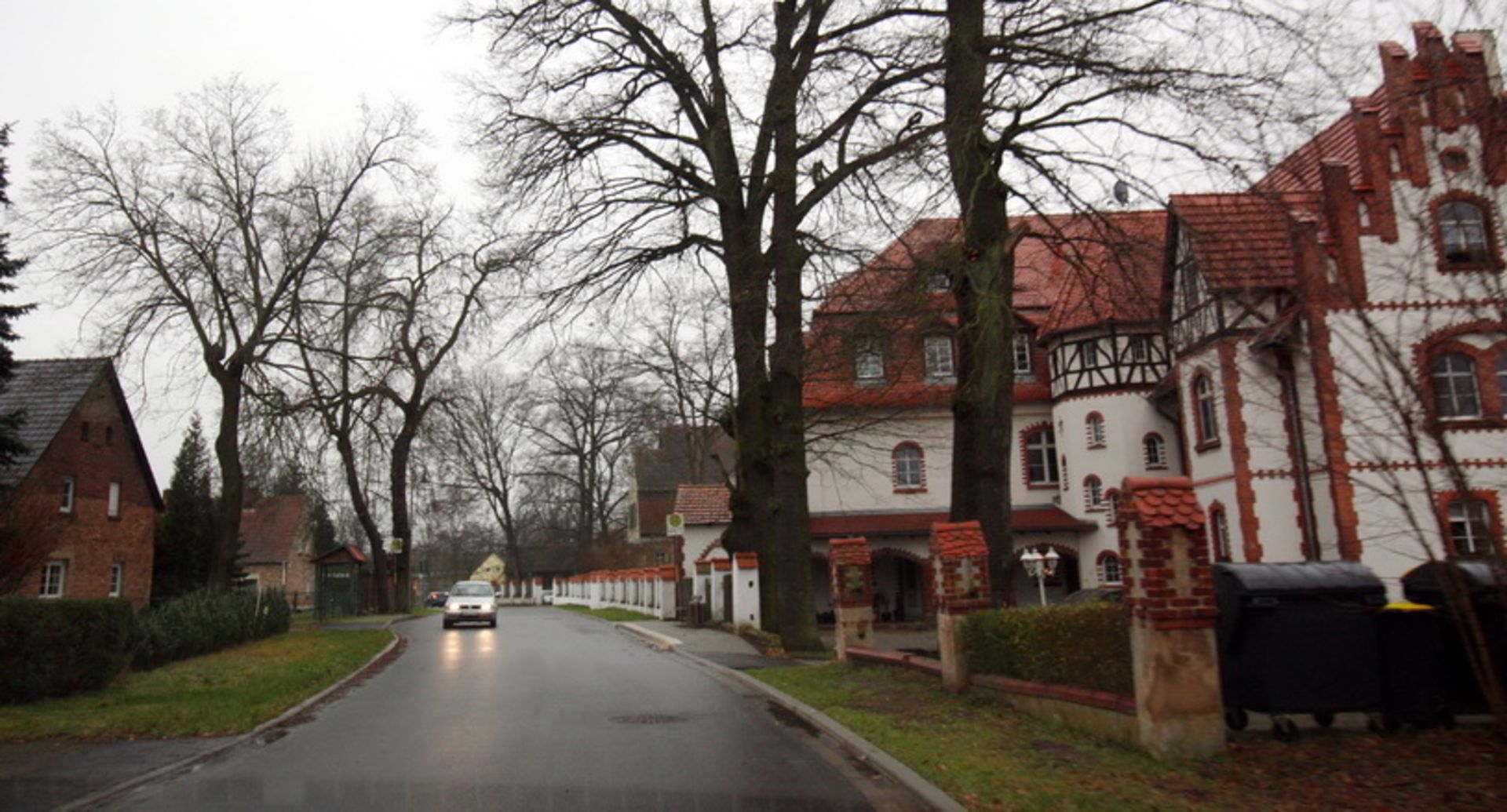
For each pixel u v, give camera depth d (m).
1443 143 7.36
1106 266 15.04
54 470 33.19
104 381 35.97
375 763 9.81
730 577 29.59
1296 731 9.13
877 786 8.58
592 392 55.31
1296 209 8.30
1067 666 10.26
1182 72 12.94
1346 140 20.77
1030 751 9.18
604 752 10.26
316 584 42.91
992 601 14.02
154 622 19.50
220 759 10.24
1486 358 20.91
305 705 14.19
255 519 49.31
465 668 19.52
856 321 18.03
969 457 15.09
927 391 30.59
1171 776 7.91
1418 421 7.22
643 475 68.69
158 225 28.30
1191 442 27.36
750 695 14.77
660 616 36.28
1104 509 33.78
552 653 23.03
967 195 14.62
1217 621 9.12
